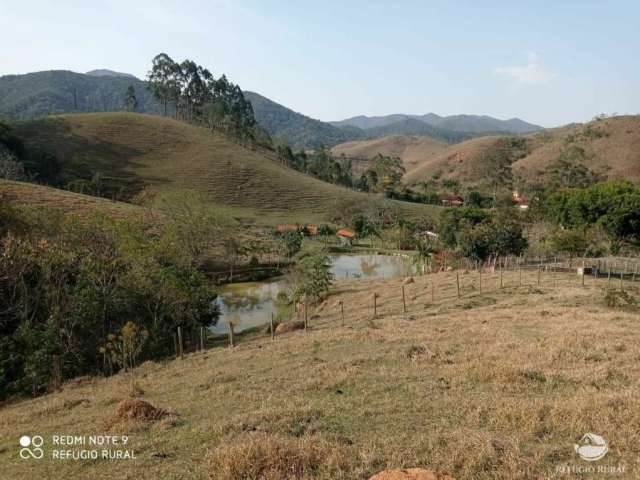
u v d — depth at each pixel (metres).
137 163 117.75
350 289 43.81
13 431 13.77
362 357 17.03
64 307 27.95
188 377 18.03
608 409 10.29
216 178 119.81
